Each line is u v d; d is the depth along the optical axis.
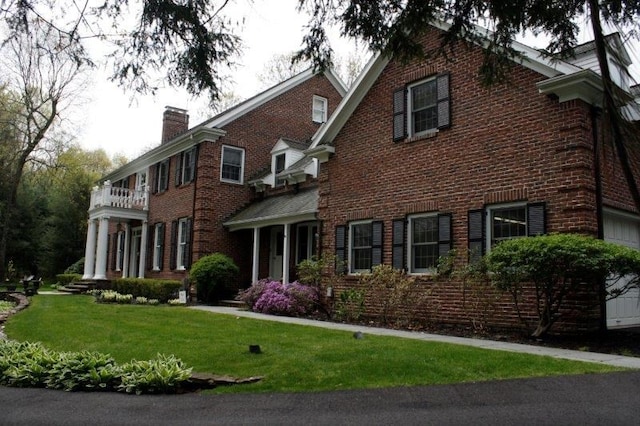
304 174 18.81
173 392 5.68
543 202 9.75
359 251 13.92
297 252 19.00
